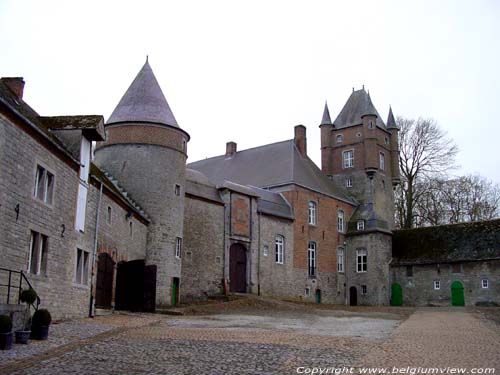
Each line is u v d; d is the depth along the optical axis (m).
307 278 44.00
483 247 41.84
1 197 14.02
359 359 11.29
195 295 34.00
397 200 57.53
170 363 10.67
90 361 10.70
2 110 13.96
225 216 37.41
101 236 22.28
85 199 20.23
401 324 21.39
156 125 30.66
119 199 24.31
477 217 55.56
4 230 14.21
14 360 10.43
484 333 17.30
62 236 18.05
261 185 45.97
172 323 19.61
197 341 13.82
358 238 48.06
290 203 44.19
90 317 20.23
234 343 13.55
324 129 54.78
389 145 54.69
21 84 19.14
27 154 15.47
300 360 11.10
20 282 14.26
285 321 22.45
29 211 15.65
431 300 43.06
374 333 17.20
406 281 44.97
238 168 50.41
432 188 54.62
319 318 25.20
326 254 46.59
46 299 16.83
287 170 45.84
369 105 52.59
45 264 16.83
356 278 47.47
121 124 30.58
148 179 29.91
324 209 47.28
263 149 50.81
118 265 25.80
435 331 17.98
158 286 29.20
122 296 25.69
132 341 13.55
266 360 11.08
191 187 35.22
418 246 45.94
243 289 38.34
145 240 29.12
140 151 30.19
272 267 40.75
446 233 45.34
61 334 14.32
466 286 41.50
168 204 30.39
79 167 19.50
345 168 52.94
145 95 31.34
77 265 19.81
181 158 31.78
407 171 55.78
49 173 17.20
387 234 47.56
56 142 17.56
